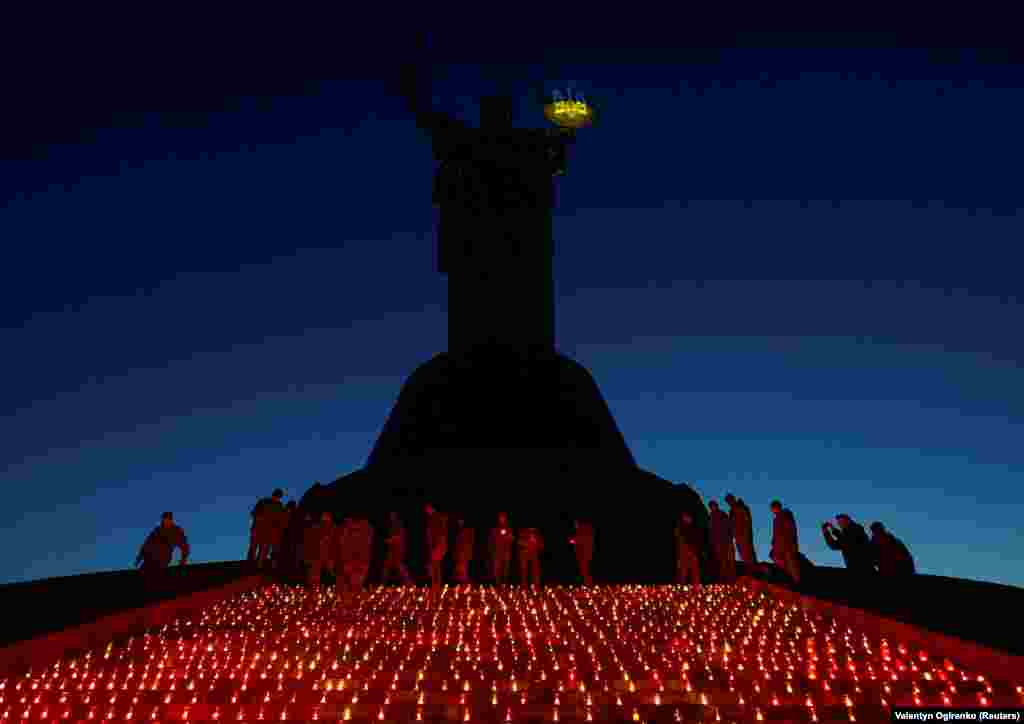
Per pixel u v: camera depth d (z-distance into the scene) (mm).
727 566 23906
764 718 10156
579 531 23609
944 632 13000
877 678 11609
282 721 10203
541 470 28891
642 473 31500
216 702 10945
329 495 28922
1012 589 18812
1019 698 10531
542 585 25031
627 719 10125
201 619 17406
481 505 27344
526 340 33562
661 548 27672
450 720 10094
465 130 34750
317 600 20516
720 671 12180
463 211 34406
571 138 35062
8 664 12156
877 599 17641
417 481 28406
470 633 15430
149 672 12312
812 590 19438
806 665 12453
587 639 14797
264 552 24875
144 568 19609
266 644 14398
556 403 32250
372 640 14797
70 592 19031
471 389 32250
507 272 33812
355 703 10758
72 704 10828
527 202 34406
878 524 18422
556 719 10141
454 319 34188
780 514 21109
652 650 13703
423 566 26484
